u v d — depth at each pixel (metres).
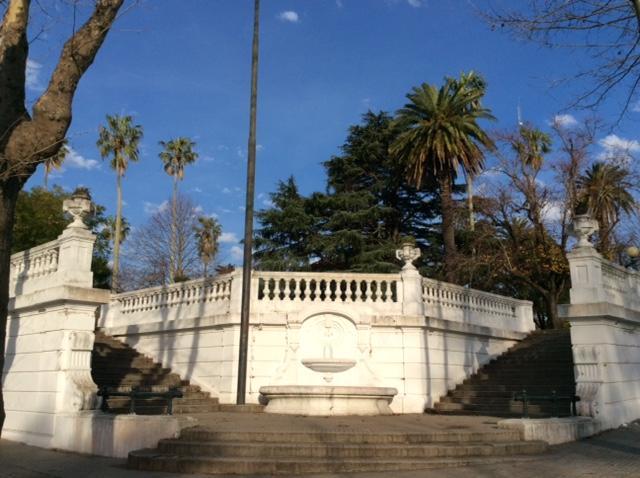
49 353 13.23
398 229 36.81
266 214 36.00
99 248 38.03
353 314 17.33
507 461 10.12
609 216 30.08
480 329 20.14
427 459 9.88
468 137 31.45
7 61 6.37
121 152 44.59
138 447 10.80
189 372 18.44
